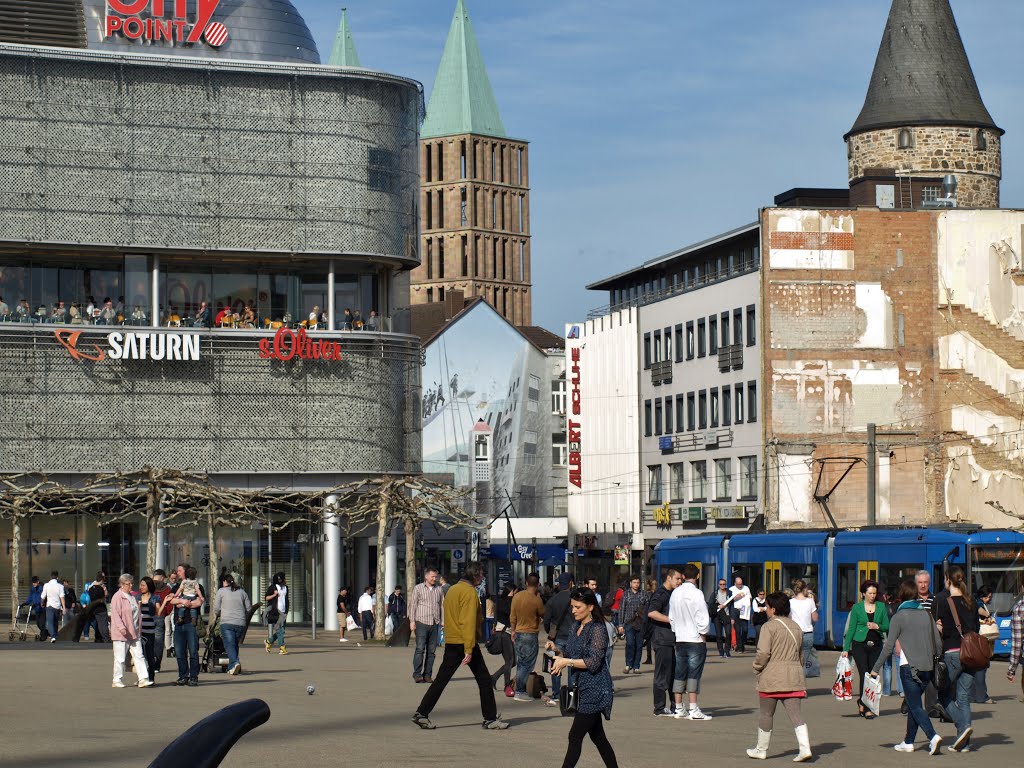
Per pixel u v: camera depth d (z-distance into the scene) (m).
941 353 87.00
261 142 68.62
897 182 95.56
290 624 67.94
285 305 69.56
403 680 34.38
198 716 25.22
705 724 25.22
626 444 105.19
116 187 66.94
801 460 85.75
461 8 179.62
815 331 86.25
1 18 67.81
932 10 103.62
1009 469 87.06
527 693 29.42
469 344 132.88
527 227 182.25
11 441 65.50
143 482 58.06
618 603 56.19
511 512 132.38
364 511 59.97
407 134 71.88
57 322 66.38
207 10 69.31
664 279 101.44
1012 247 87.62
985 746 22.42
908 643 21.42
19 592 64.56
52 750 20.44
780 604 20.48
